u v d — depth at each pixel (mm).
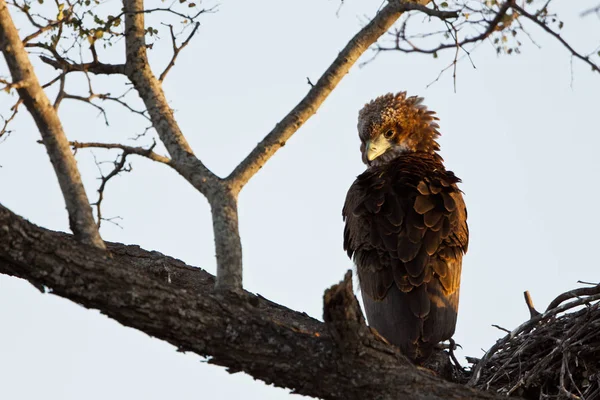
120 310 8961
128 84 10797
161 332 9125
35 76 9094
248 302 9625
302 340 9336
